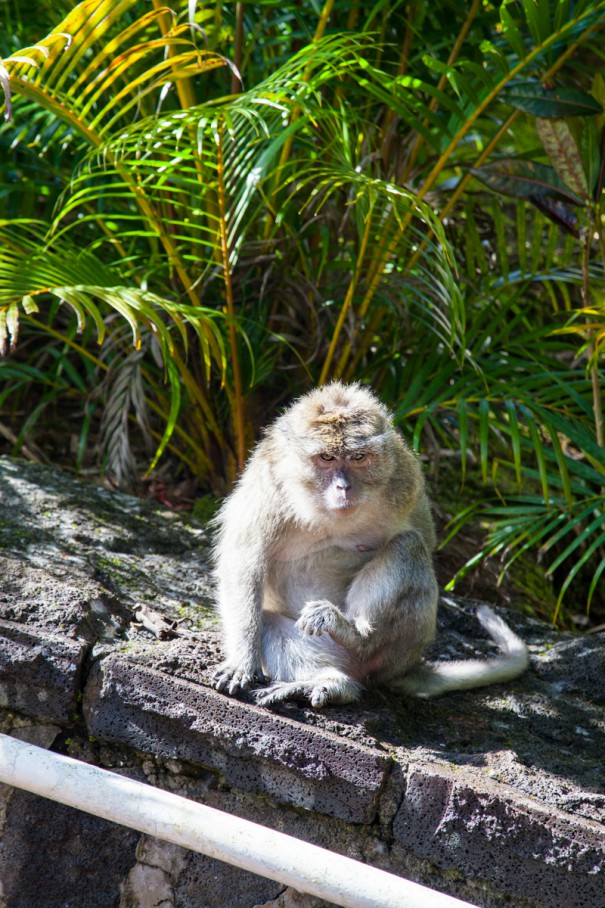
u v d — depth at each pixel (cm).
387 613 523
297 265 799
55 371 878
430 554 561
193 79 775
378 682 546
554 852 442
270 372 796
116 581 595
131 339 803
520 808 447
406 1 789
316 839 475
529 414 715
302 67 645
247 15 793
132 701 484
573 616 846
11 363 830
